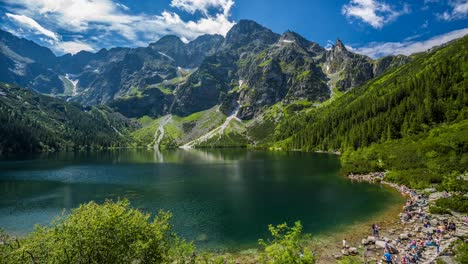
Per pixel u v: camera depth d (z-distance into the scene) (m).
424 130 133.62
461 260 29.84
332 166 126.06
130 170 130.38
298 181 92.44
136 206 65.31
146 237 22.14
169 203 67.56
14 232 49.56
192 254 33.88
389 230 45.06
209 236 46.28
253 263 36.53
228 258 38.00
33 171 127.81
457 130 105.62
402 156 96.44
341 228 47.66
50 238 19.62
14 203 69.31
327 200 66.44
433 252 34.75
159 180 100.81
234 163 155.25
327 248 39.78
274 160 163.25
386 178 85.06
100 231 19.89
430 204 55.22
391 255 35.41
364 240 40.88
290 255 20.44
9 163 164.00
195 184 91.81
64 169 134.88
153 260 21.98
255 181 95.00
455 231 41.06
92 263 19.22
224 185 89.25
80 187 89.00
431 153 86.25
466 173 69.50
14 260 18.33
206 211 60.41
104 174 117.25
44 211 62.22
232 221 53.62
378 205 60.19
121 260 19.86
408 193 68.00
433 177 71.69
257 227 50.06
